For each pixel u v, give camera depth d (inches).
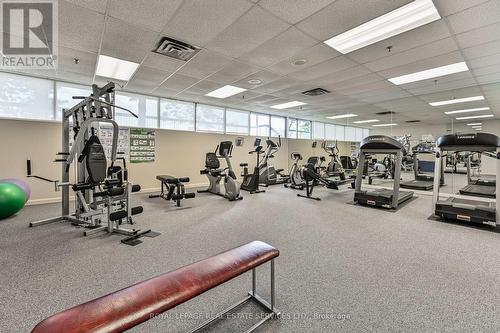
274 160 333.1
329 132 434.0
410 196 198.5
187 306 61.3
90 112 122.9
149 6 98.4
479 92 218.8
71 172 183.2
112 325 35.6
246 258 54.4
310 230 121.0
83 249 94.9
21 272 76.5
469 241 106.0
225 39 126.9
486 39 121.2
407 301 63.0
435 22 106.6
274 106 308.5
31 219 135.0
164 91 238.1
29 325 53.7
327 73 177.8
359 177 182.5
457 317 56.8
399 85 202.1
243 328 54.2
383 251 95.1
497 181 121.9
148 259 86.8
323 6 97.1
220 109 311.9
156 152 232.8
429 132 346.6
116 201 127.4
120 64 165.9
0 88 183.2
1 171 160.4
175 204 178.1
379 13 101.5
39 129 173.8
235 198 194.1
